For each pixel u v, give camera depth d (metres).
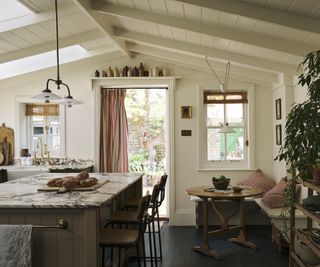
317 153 2.36
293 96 4.61
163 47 4.41
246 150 5.48
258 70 4.92
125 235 2.63
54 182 2.95
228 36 3.36
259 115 5.42
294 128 2.47
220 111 5.52
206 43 4.09
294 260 3.15
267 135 5.41
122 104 5.69
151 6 3.17
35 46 4.25
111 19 3.91
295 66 4.21
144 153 7.13
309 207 2.78
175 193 5.44
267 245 4.39
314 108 2.40
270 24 3.03
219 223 5.40
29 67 5.26
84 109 5.56
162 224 5.49
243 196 3.92
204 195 3.98
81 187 2.91
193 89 5.45
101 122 5.60
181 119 5.45
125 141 5.68
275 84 5.12
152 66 5.52
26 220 2.33
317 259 2.81
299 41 3.32
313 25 2.72
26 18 3.55
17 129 5.62
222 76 5.39
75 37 4.27
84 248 2.28
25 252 2.19
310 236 2.77
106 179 3.55
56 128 5.87
